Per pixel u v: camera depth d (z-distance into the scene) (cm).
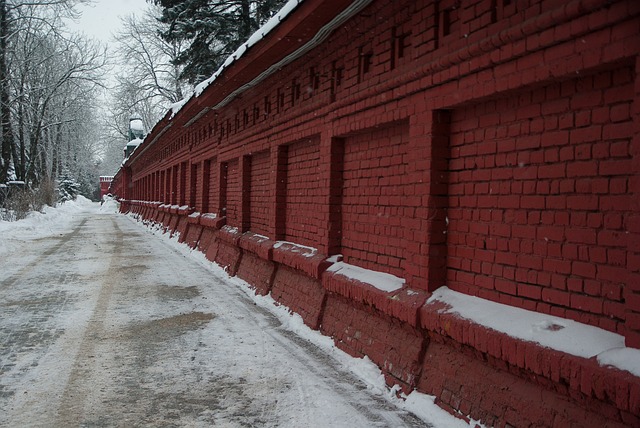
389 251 502
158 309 735
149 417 384
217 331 621
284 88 770
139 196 3550
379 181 523
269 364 503
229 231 1077
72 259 1277
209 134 1346
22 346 555
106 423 374
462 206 403
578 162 304
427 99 421
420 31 432
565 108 313
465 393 367
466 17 379
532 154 337
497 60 343
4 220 2258
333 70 602
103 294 840
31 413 389
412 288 437
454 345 383
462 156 403
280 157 787
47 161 4141
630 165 274
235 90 936
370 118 511
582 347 281
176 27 2308
